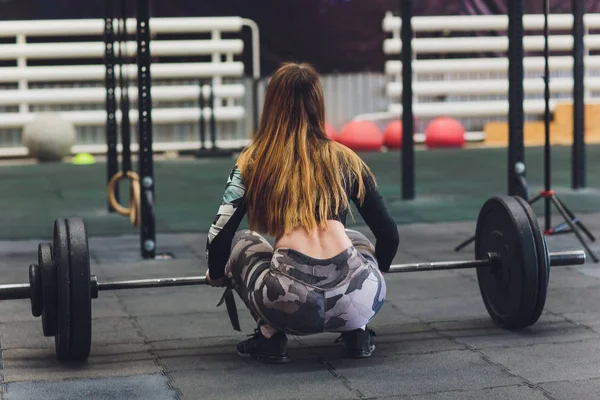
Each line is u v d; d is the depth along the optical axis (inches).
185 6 747.4
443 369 171.3
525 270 187.3
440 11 768.9
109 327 208.4
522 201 193.5
